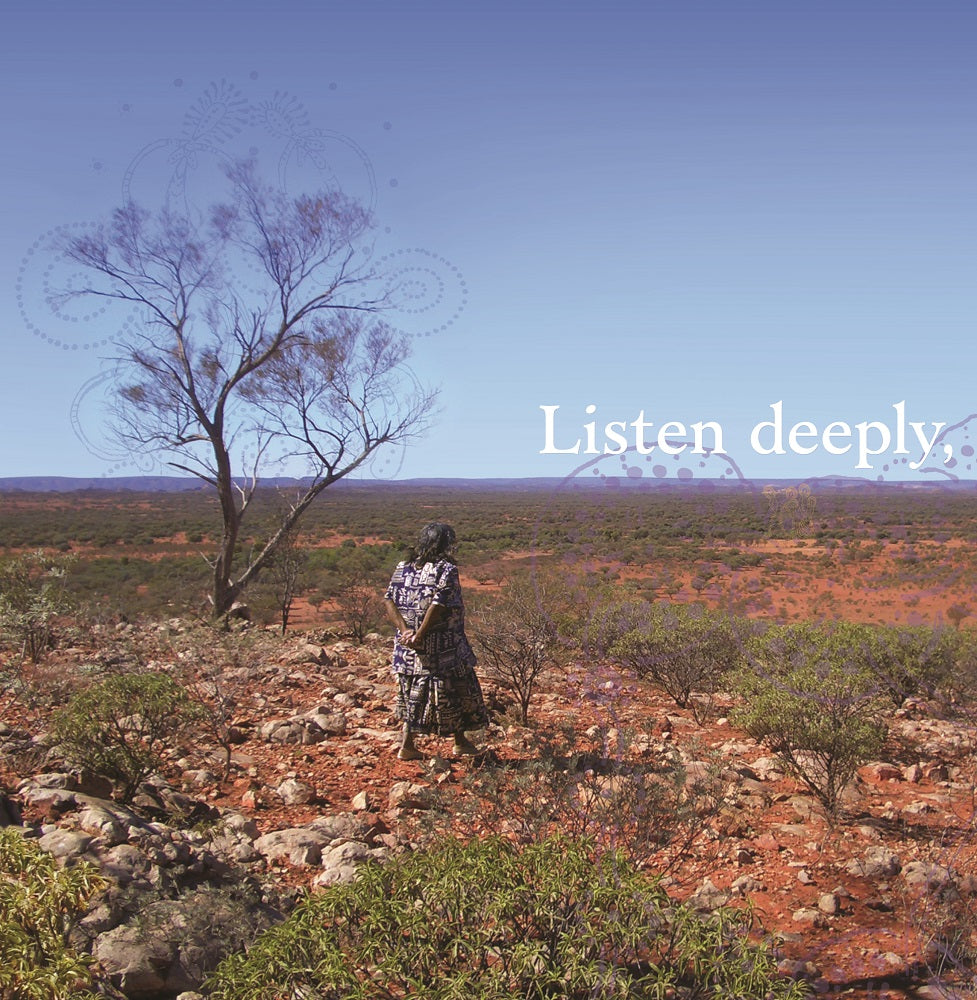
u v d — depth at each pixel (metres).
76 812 4.22
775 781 5.63
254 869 4.14
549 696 7.87
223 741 6.12
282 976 2.52
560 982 2.44
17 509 84.81
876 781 5.88
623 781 3.65
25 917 2.51
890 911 3.80
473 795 3.90
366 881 2.76
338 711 7.34
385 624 14.26
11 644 9.66
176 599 20.56
